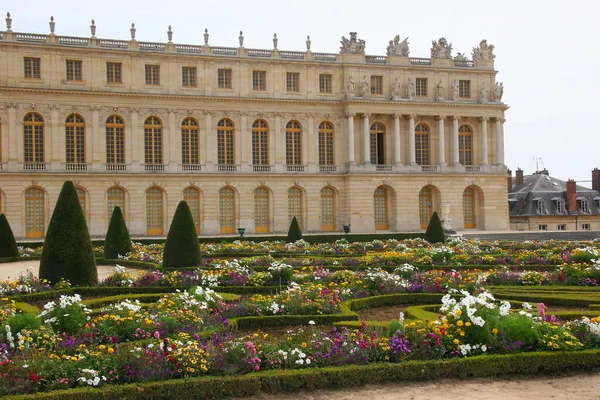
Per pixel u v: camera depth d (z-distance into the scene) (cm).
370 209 8550
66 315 1942
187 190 8119
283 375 1598
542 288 3036
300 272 3594
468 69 9025
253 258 4231
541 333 1811
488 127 9112
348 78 8512
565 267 3284
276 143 8388
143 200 7875
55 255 3194
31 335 1777
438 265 4022
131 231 7800
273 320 2342
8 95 7325
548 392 1598
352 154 8519
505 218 9112
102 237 7694
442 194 8856
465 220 9200
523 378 1709
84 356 1596
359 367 1650
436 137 8969
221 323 2162
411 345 1752
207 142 8119
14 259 4994
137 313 2055
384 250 5409
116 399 1470
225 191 8281
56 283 3147
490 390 1612
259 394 1580
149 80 7938
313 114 8531
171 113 7956
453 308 1834
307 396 1570
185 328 2027
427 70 8888
